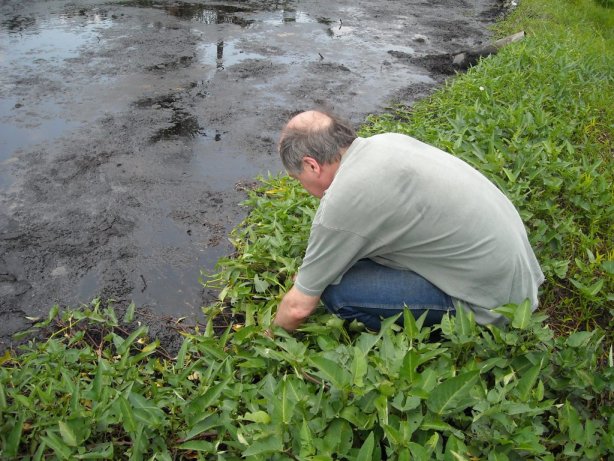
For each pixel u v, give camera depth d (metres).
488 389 2.38
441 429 1.95
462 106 5.08
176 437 2.23
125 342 2.62
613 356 2.81
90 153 4.50
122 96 5.49
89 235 3.62
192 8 8.52
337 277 2.42
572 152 4.29
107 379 2.41
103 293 3.19
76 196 3.98
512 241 2.32
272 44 7.27
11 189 3.99
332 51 7.23
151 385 2.40
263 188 4.05
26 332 2.80
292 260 3.15
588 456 2.04
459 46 7.80
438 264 2.36
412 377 2.04
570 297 3.21
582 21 9.27
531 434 1.93
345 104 5.70
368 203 2.17
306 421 1.93
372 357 2.17
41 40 6.75
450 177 2.27
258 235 3.58
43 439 2.00
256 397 2.31
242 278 3.21
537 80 5.68
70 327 2.90
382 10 9.46
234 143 4.82
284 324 2.54
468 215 2.24
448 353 2.36
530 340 2.40
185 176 4.31
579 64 6.15
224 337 2.56
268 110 5.44
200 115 5.25
